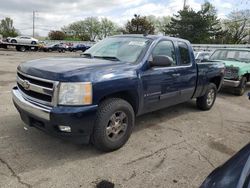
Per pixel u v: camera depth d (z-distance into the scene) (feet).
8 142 13.87
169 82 16.69
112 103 12.91
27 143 13.89
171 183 11.14
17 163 11.87
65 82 11.49
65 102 11.54
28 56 90.02
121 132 13.76
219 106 25.57
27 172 11.23
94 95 11.99
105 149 13.19
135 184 10.88
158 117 20.02
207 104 22.67
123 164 12.41
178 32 158.30
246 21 165.07
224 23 173.17
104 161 12.57
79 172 11.48
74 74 11.67
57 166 11.85
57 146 13.75
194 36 155.74
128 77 13.56
